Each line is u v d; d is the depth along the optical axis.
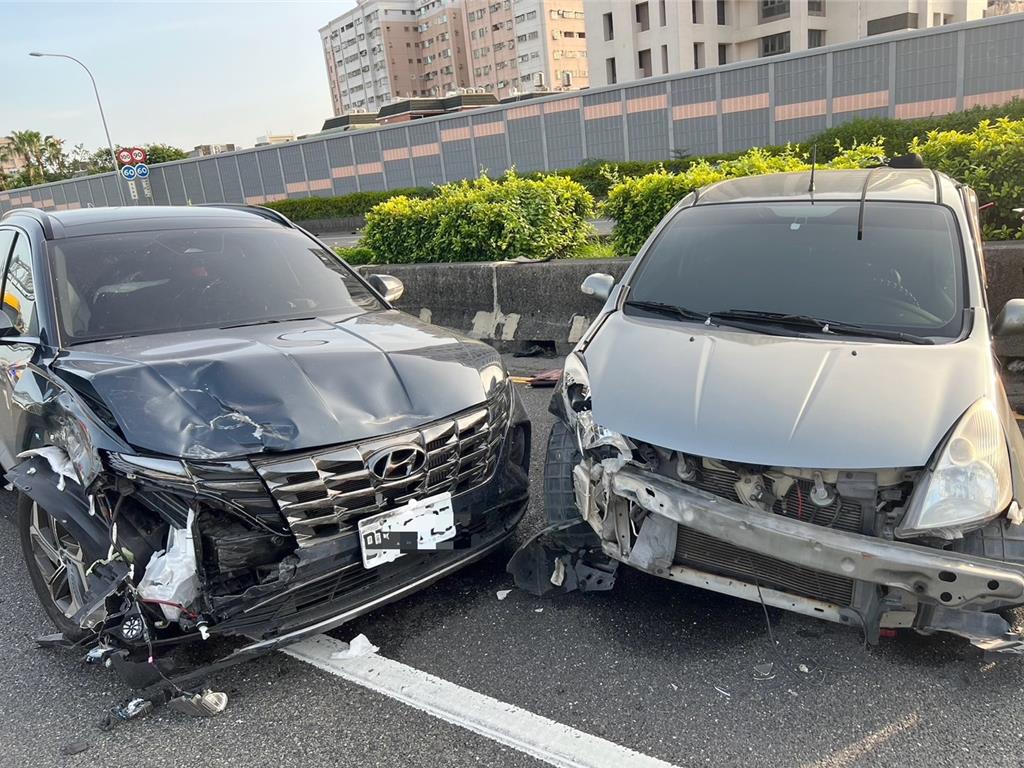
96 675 3.06
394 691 2.89
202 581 2.67
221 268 4.10
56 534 3.17
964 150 6.92
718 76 32.38
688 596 3.47
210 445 2.71
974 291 3.52
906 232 3.86
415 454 3.03
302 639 2.88
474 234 8.98
